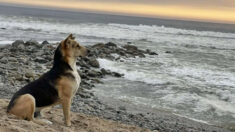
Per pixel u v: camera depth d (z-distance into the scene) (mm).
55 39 35219
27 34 39312
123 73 18531
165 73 19016
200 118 11164
